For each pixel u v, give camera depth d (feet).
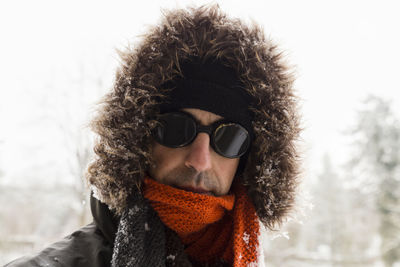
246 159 3.70
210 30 3.40
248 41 3.43
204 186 3.19
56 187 33.55
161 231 3.13
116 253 2.90
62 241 3.33
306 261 52.95
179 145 3.12
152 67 3.24
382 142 52.85
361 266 52.39
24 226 54.85
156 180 3.22
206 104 3.13
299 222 3.75
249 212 3.64
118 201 3.12
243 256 3.42
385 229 47.73
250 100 3.47
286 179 3.53
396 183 49.49
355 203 58.75
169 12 3.44
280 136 3.48
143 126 3.15
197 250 3.57
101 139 3.17
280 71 3.58
